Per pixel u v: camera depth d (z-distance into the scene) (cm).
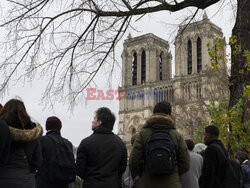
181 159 795
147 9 1305
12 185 705
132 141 1122
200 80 10994
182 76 11569
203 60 11131
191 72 11894
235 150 1194
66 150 963
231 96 1294
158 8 1307
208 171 860
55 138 962
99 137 862
